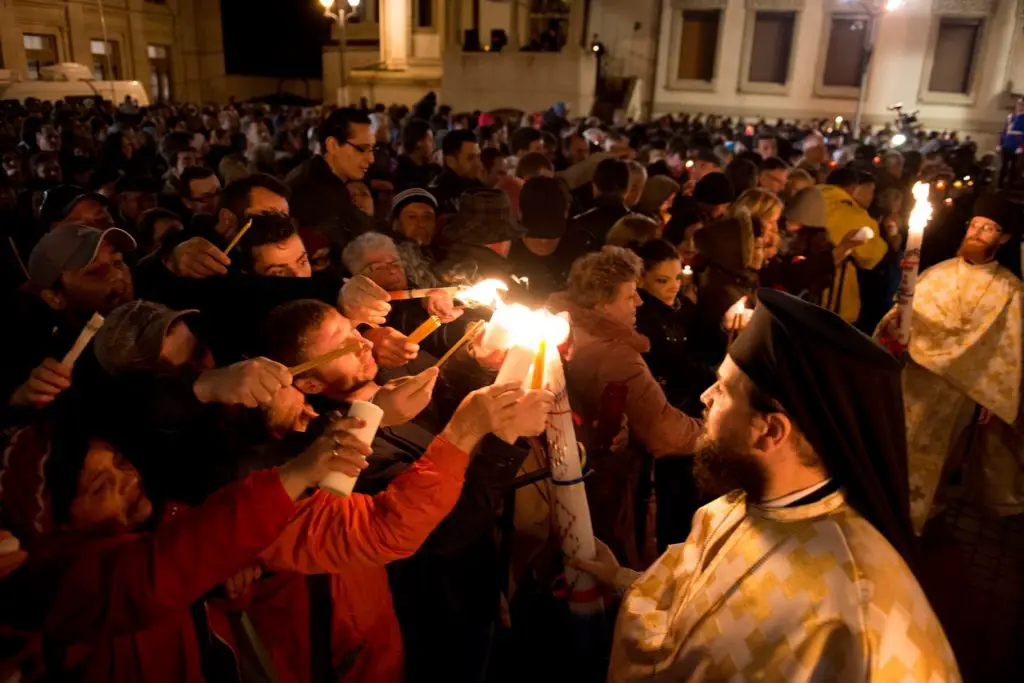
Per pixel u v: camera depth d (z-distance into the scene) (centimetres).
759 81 2095
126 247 212
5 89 1380
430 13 2253
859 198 554
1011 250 317
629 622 138
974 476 357
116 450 129
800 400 108
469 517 174
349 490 118
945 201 548
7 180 358
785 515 116
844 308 425
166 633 133
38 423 131
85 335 138
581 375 231
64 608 117
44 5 1938
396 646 171
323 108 1611
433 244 362
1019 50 1867
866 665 101
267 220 216
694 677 118
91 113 1141
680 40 2123
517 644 190
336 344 162
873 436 108
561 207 330
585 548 164
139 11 2289
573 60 1862
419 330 153
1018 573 322
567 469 161
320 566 137
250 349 187
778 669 108
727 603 116
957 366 315
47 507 124
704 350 341
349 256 254
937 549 339
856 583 106
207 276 214
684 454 238
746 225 336
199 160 584
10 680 128
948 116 1956
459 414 138
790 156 867
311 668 157
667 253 285
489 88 1967
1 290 196
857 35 1983
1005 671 267
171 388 129
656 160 672
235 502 117
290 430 151
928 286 322
